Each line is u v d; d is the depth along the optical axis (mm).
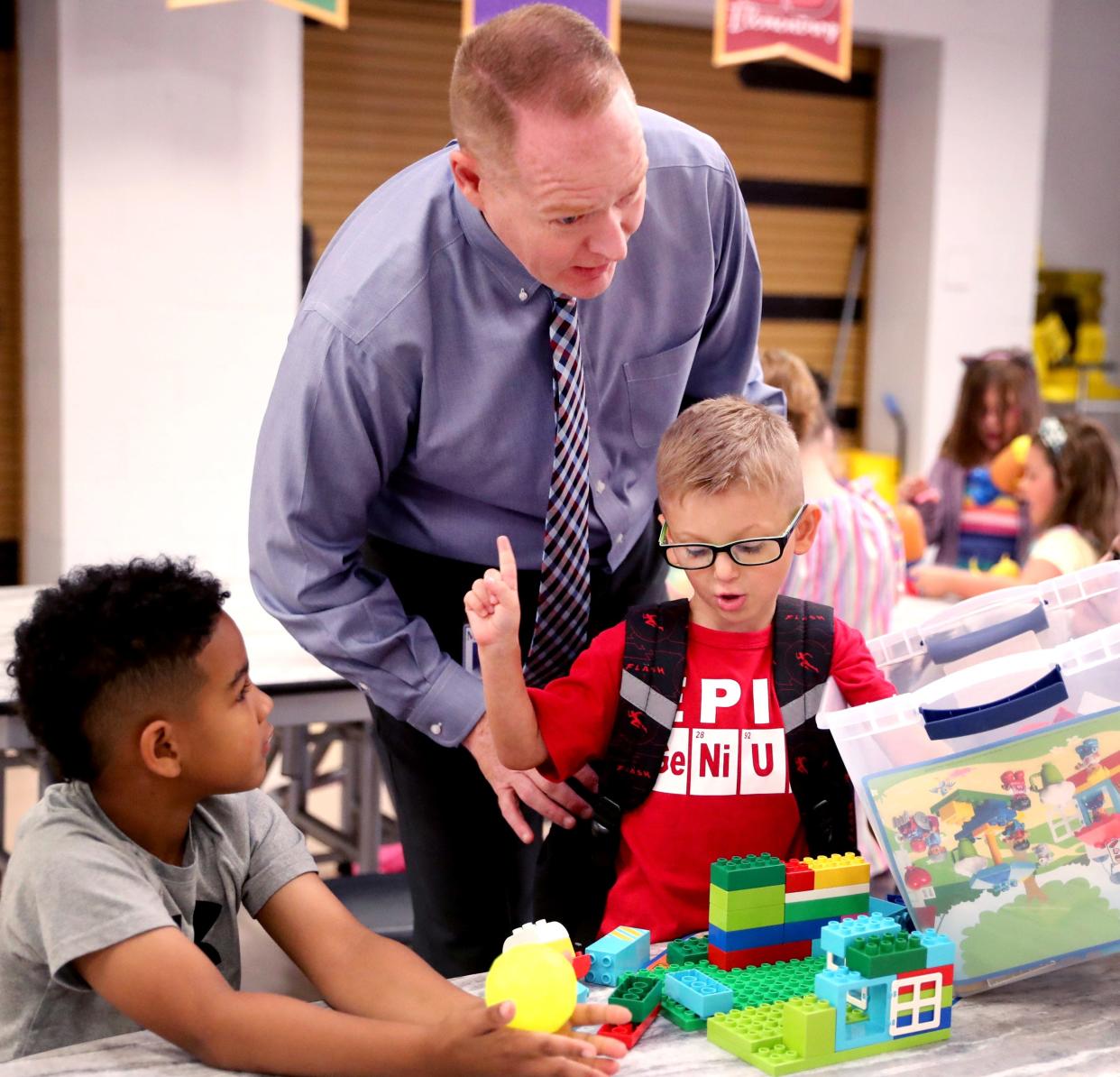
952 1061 1049
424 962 1253
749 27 3480
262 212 4496
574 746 1330
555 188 1221
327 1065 1045
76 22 4148
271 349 4570
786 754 1326
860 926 1094
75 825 1215
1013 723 1118
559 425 1553
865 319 6180
